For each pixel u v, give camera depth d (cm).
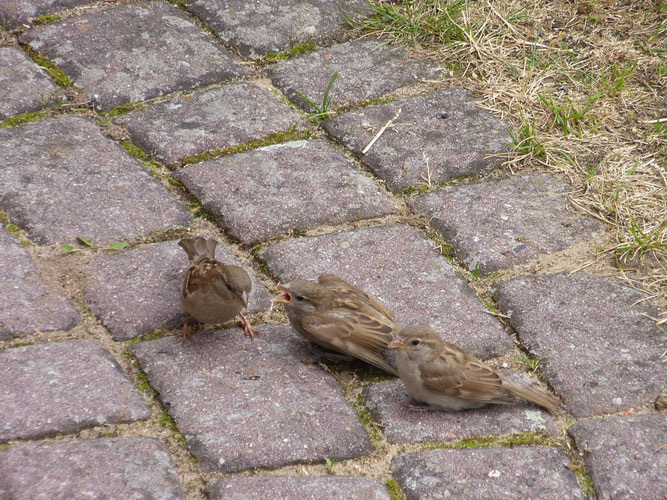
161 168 657
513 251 593
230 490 423
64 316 521
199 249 543
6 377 471
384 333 509
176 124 698
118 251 577
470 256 590
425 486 431
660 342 524
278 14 830
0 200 603
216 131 694
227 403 474
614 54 793
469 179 664
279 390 486
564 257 591
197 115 710
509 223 617
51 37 776
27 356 489
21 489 409
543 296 558
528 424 472
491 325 539
